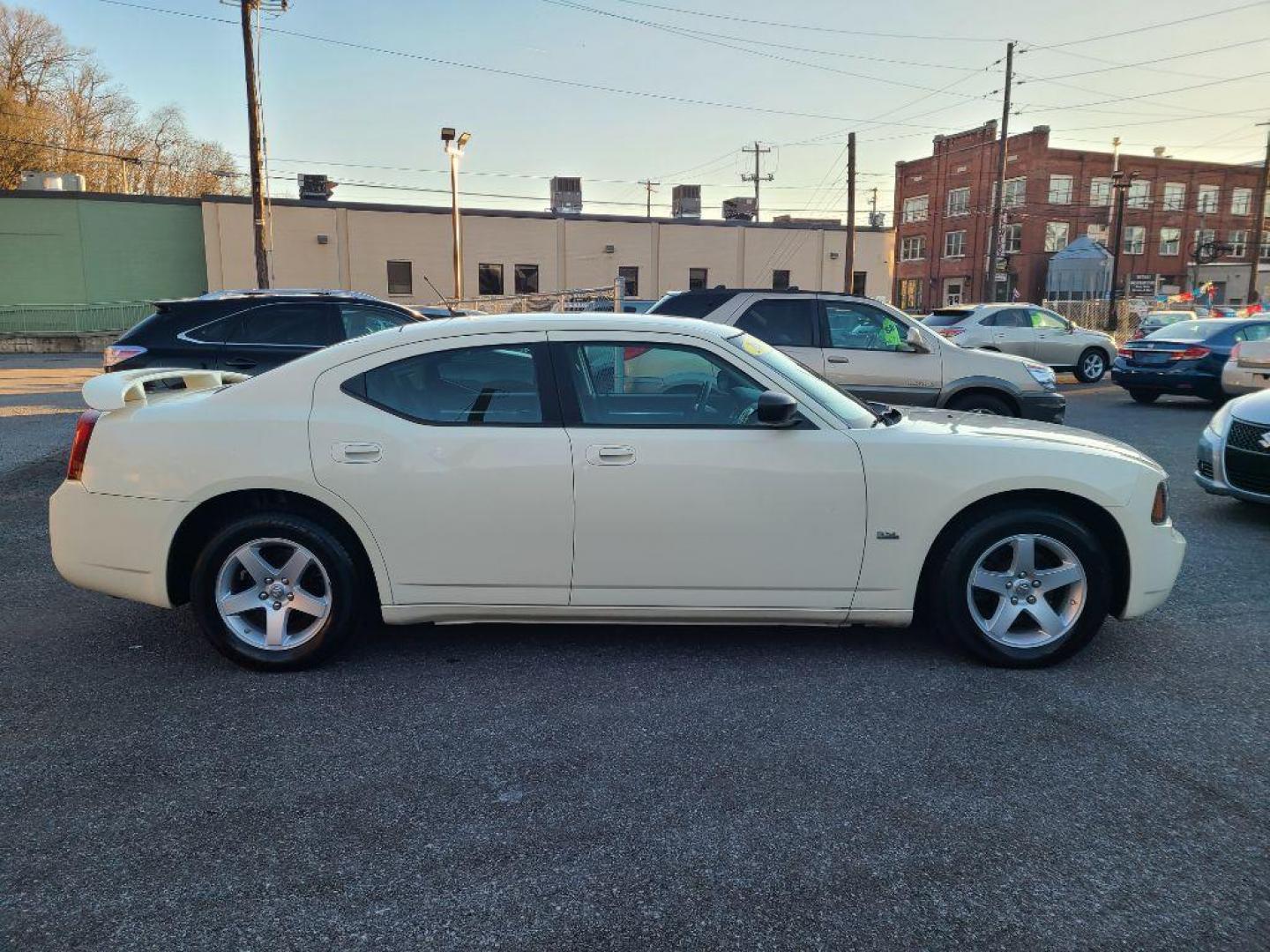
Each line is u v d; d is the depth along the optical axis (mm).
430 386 3928
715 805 2936
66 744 3316
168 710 3600
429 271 39562
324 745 3324
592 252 41656
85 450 3957
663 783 3070
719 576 3881
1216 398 14414
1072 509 4074
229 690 3793
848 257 40438
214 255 37312
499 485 3803
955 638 4023
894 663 4102
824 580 3902
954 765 3193
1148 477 4004
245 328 8531
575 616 3949
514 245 40656
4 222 36625
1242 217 62781
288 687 3830
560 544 3842
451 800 2963
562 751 3287
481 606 3926
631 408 3951
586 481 3795
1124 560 4027
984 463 3889
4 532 6301
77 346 32500
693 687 3840
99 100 56531
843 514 3848
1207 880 2561
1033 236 55656
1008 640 4020
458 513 3824
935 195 62312
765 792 3018
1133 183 57938
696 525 3830
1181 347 14359
